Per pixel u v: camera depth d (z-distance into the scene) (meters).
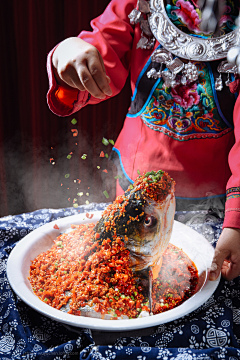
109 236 0.58
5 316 0.54
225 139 0.89
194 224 0.83
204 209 0.94
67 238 0.71
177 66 0.81
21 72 1.97
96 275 0.56
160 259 0.61
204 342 0.49
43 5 1.87
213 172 0.92
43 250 0.70
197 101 0.84
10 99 2.04
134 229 0.55
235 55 0.40
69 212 0.92
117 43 0.90
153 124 0.89
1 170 2.13
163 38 0.79
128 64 0.98
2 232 0.80
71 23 1.94
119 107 2.10
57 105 0.80
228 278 0.64
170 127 0.88
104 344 0.49
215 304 0.58
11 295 0.58
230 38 0.76
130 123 0.96
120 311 0.52
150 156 0.91
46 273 0.62
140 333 0.51
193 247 0.70
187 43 0.78
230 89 0.80
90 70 0.62
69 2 1.88
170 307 0.54
